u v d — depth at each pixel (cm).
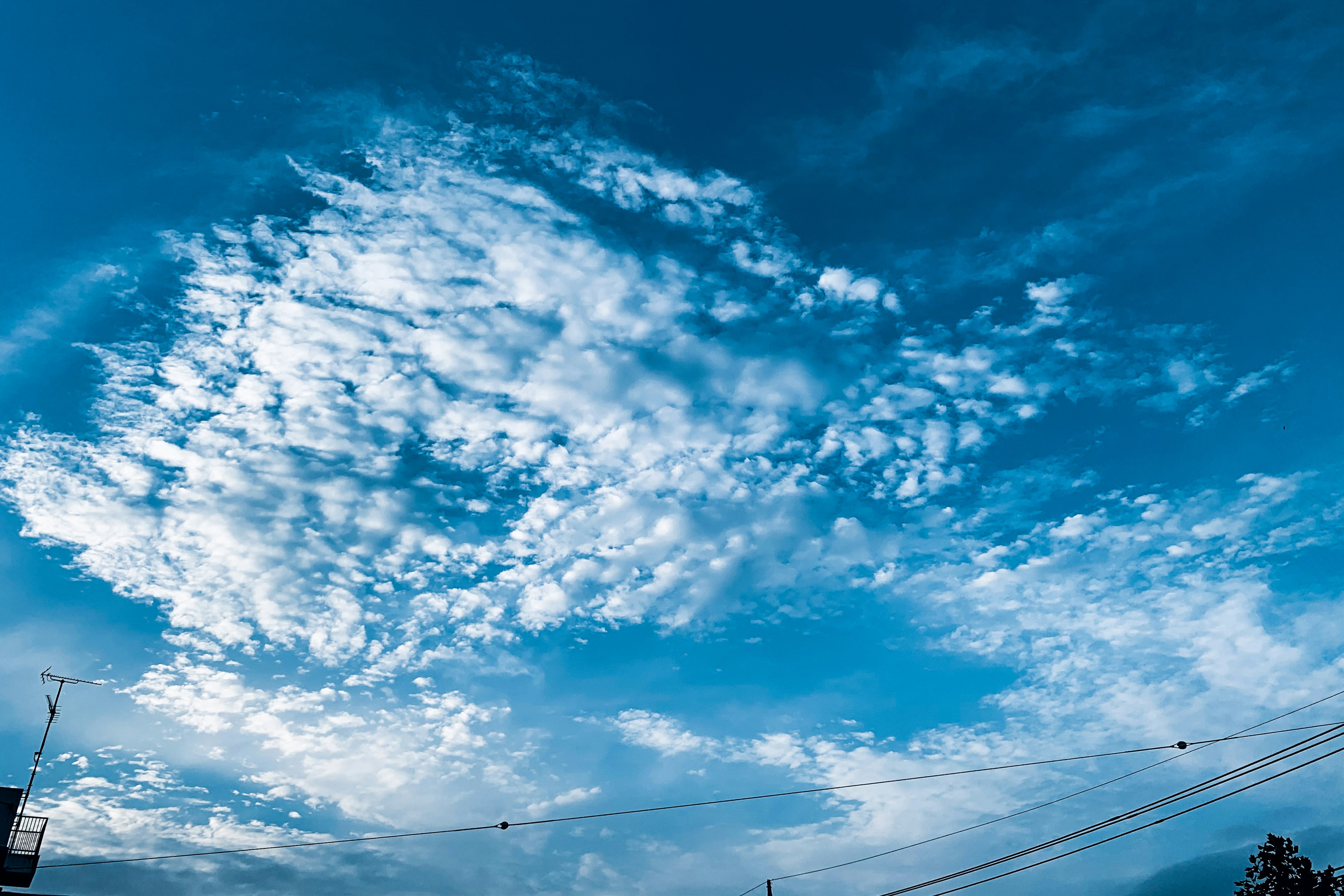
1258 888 3812
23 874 2725
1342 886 3659
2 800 2786
